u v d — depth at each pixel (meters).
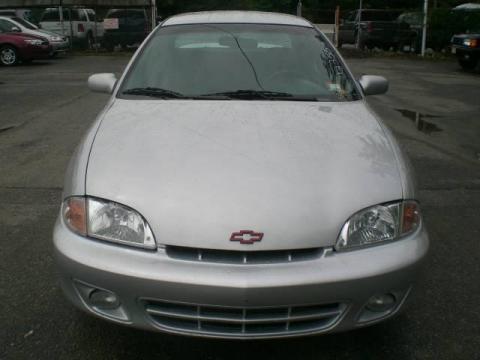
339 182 2.41
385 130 3.00
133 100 3.26
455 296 3.17
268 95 3.34
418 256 2.35
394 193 2.43
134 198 2.32
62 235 2.40
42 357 2.56
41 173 5.38
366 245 2.31
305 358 2.60
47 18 21.86
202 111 3.04
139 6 21.66
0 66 16.00
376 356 2.62
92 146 2.67
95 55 20.34
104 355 2.58
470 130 7.72
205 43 3.74
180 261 2.20
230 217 2.23
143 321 2.28
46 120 7.93
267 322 2.23
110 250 2.27
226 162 2.48
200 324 2.26
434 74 14.84
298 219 2.25
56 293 3.11
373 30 21.41
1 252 3.63
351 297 2.23
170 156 2.52
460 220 4.34
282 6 37.22
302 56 3.69
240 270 2.16
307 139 2.72
